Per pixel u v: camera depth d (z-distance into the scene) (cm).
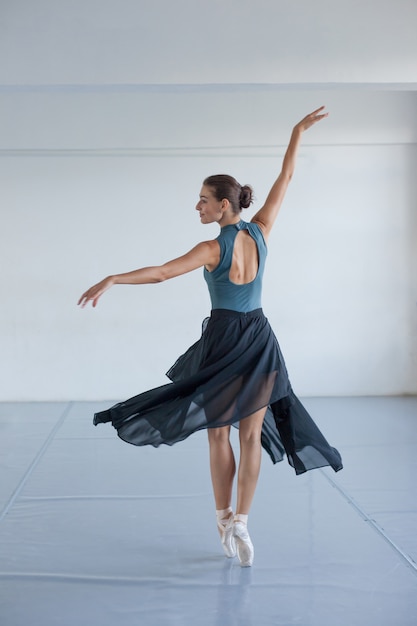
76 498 480
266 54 509
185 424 349
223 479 371
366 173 816
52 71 503
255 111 801
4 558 379
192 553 384
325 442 377
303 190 815
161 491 495
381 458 579
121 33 504
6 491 496
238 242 364
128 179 804
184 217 809
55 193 802
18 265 808
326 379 831
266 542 398
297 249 820
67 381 820
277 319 823
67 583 347
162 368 820
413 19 512
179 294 816
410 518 435
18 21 501
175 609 319
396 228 823
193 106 797
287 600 327
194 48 506
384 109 808
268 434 395
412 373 835
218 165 807
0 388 817
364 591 336
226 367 354
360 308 827
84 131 792
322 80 512
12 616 314
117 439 650
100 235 808
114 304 816
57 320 814
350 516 440
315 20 510
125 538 407
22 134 790
